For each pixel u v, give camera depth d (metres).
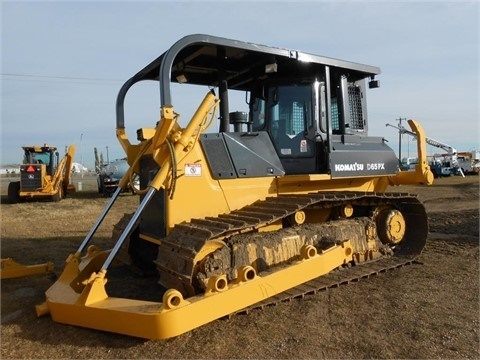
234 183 4.83
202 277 3.85
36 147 18.95
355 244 5.54
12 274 5.44
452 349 3.44
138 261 5.62
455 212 11.43
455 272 5.60
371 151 5.89
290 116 5.48
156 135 4.28
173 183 4.22
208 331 3.76
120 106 5.62
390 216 5.99
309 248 4.56
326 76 5.37
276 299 4.35
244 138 5.04
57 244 8.11
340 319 4.03
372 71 5.95
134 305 3.63
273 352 3.38
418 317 4.08
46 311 4.14
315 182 5.51
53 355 3.38
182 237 4.08
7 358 3.35
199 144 4.64
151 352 3.39
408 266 5.88
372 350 3.42
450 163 36.62
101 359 3.30
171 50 4.18
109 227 10.48
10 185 17.98
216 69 5.69
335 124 5.84
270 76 5.55
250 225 4.06
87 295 3.77
